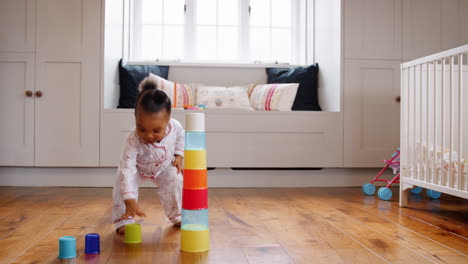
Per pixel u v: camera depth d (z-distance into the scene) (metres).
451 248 1.46
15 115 2.92
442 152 2.01
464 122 2.33
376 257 1.35
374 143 3.09
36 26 2.93
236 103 3.21
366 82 3.09
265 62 3.62
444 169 2.00
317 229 1.73
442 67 2.02
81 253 1.38
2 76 2.93
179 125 1.69
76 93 2.93
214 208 2.19
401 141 2.31
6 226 1.75
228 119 2.96
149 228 1.73
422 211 2.14
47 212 2.05
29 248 1.43
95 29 2.94
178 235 1.62
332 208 2.21
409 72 2.28
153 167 1.66
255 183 3.04
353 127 3.06
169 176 1.72
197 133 1.46
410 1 3.14
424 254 1.38
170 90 3.13
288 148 3.01
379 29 3.10
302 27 3.63
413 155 2.22
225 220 1.90
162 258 1.33
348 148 3.06
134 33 3.52
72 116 2.93
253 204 2.31
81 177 2.98
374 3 3.09
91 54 2.94
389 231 1.70
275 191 2.84
